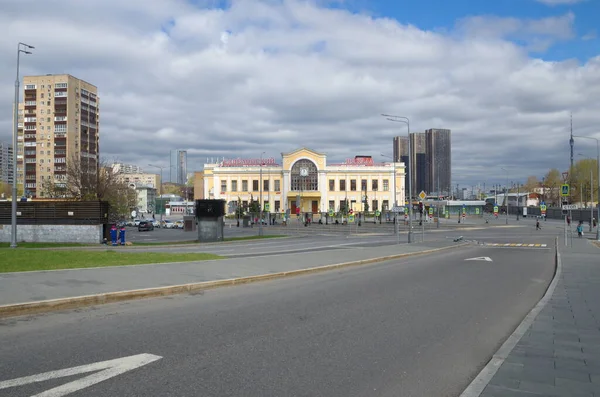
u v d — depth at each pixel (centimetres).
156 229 7650
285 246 3275
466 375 603
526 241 4188
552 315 954
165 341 723
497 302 1148
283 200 10544
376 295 1212
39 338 732
